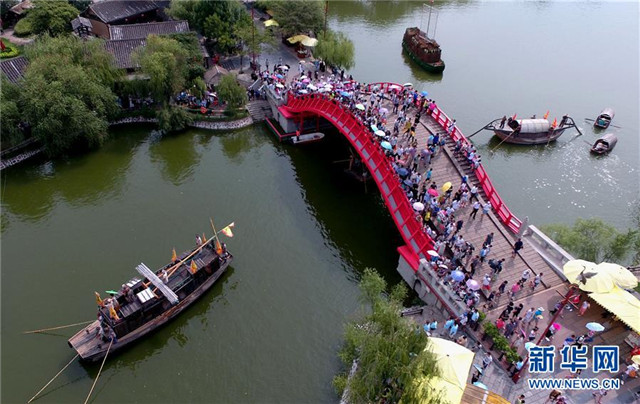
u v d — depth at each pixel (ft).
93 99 195.72
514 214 186.70
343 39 251.39
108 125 208.33
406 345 103.81
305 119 220.23
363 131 171.32
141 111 222.48
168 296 128.67
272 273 152.15
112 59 211.20
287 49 282.15
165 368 126.21
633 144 232.94
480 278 133.69
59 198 179.42
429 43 291.38
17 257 153.79
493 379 112.57
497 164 214.69
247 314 139.54
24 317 135.44
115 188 185.26
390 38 332.39
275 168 199.72
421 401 95.55
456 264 136.67
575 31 365.20
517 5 418.10
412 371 98.22
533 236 150.10
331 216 175.83
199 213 173.58
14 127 187.21
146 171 195.31
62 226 166.50
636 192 202.39
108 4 280.31
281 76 232.32
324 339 133.18
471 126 238.68
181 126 218.18
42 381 121.39
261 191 185.98
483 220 149.89
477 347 119.75
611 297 118.73
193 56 234.99
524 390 110.93
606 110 245.65
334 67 252.01
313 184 191.31
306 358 128.57
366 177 192.24
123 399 119.44
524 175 209.05
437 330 127.34
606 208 192.75
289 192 186.39
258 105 234.17
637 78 295.69
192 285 140.67
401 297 130.93
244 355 129.18
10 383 120.47
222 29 254.68
